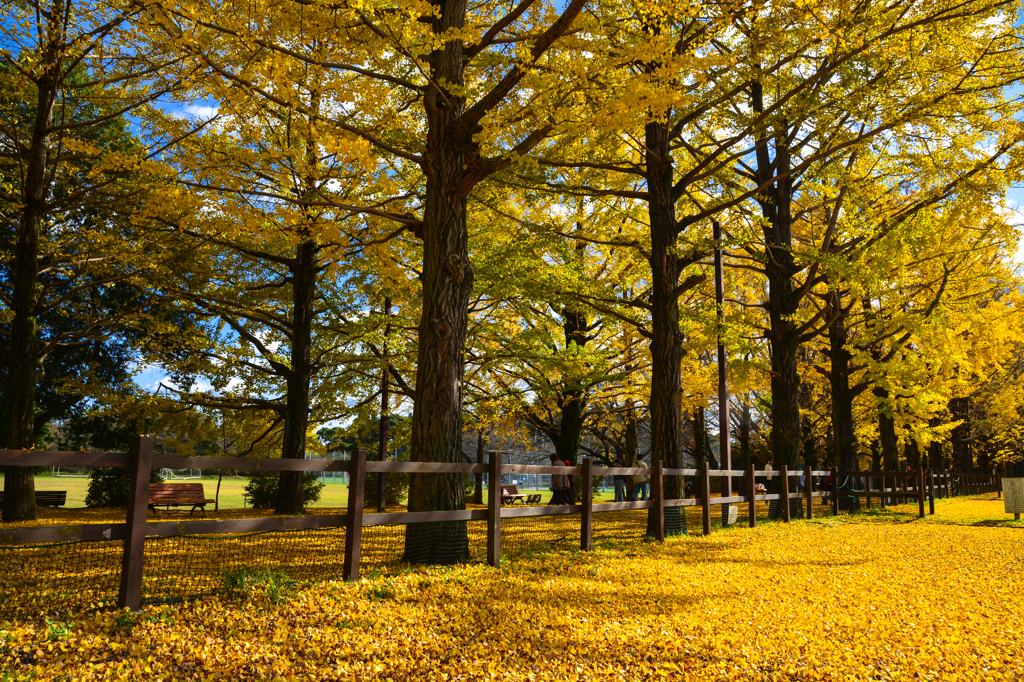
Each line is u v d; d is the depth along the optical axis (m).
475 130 8.10
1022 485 14.12
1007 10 10.00
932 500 15.59
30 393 13.02
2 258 16.06
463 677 3.61
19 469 12.65
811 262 14.00
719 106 12.81
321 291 18.12
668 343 11.79
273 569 6.38
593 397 22.83
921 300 18.86
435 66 8.25
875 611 5.23
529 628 4.53
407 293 11.08
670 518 10.67
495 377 21.36
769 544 9.62
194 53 6.93
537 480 50.06
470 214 15.91
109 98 12.13
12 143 14.43
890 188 14.90
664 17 7.42
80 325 20.66
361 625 4.47
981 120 11.88
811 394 28.48
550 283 14.03
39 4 10.76
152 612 4.48
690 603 5.44
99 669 3.48
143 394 16.78
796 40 10.59
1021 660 4.00
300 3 6.84
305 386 16.14
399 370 19.23
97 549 8.18
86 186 13.66
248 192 7.82
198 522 4.76
